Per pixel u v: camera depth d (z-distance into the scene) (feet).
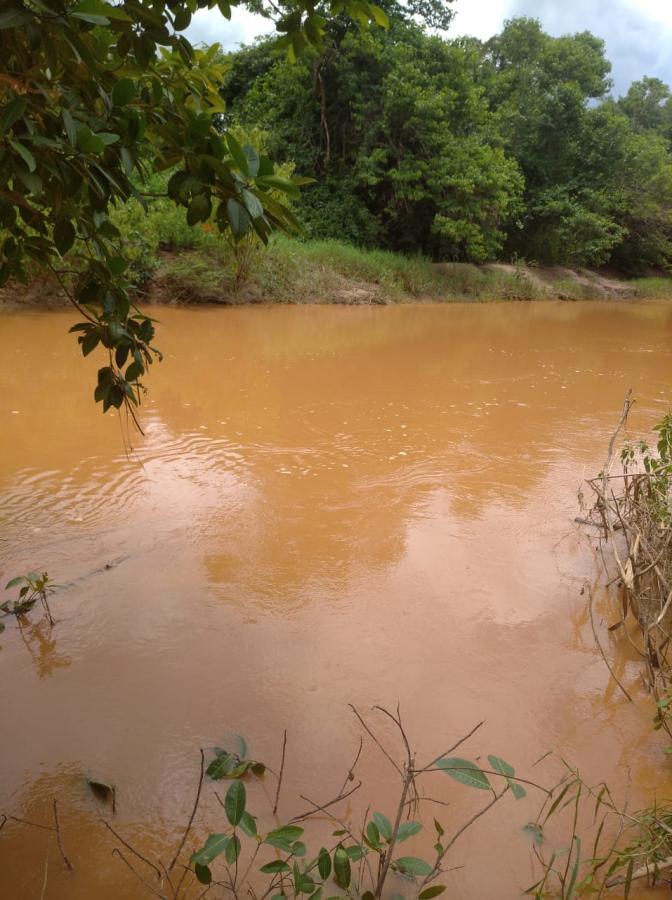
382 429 18.22
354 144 63.77
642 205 85.97
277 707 7.54
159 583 9.89
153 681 7.84
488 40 83.05
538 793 6.57
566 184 80.33
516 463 15.97
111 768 6.60
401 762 6.86
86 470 14.06
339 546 11.34
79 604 9.25
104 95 5.39
